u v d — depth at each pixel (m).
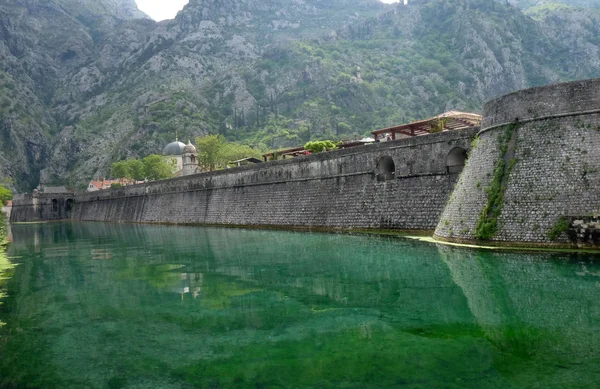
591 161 23.00
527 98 25.80
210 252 32.44
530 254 22.39
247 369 11.23
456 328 13.70
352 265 24.05
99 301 19.16
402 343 12.58
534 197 23.95
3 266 30.86
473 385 9.71
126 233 55.56
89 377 11.23
